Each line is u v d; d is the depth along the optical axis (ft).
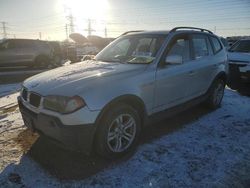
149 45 13.98
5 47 49.29
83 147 10.19
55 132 10.17
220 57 18.43
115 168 10.74
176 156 11.78
